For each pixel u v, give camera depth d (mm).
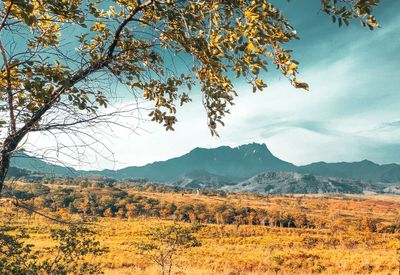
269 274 30297
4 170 3182
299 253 38812
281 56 3541
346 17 3148
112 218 107875
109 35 4117
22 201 3273
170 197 195625
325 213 166125
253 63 3271
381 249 54281
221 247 55719
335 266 31828
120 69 4074
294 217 116250
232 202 192500
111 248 45781
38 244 46750
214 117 4113
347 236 77375
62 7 3385
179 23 3561
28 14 2840
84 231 10992
